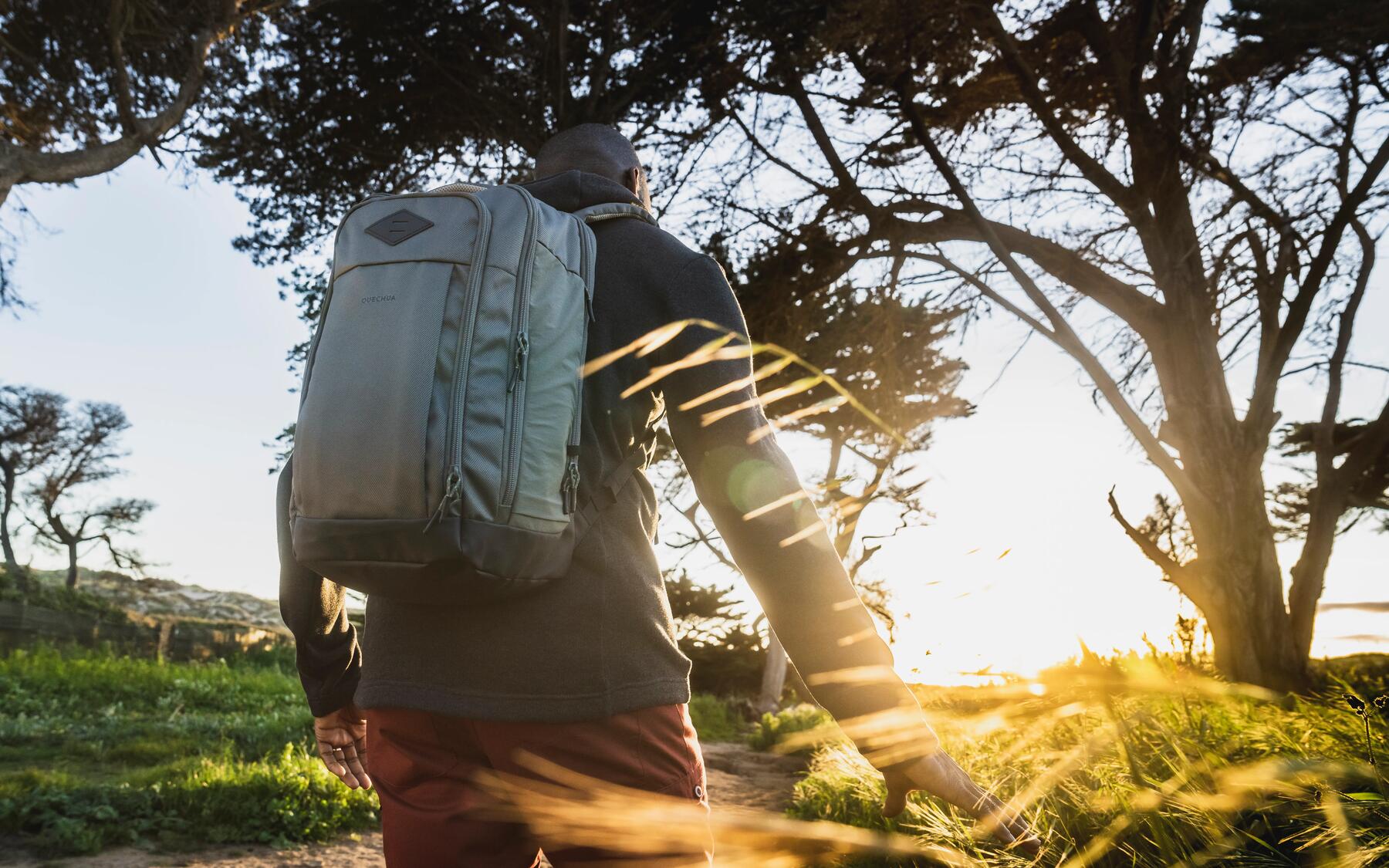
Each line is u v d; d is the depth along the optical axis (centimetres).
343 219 93
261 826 516
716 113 945
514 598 82
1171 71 917
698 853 68
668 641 88
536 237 86
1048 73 972
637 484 93
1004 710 51
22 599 2391
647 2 858
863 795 342
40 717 1055
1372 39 804
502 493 77
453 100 924
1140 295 994
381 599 91
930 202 1024
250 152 913
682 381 88
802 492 68
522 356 80
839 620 76
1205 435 934
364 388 79
